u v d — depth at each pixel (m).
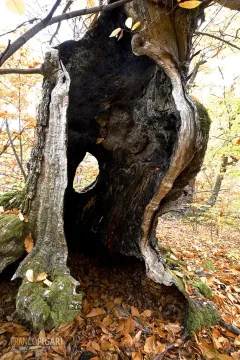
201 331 2.03
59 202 1.80
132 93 2.45
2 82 3.73
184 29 1.75
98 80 2.38
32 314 1.57
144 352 1.80
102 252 3.09
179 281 2.22
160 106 2.11
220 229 6.12
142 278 2.61
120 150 2.79
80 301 1.61
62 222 1.81
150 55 1.71
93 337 1.88
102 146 2.99
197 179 8.01
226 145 4.71
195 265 3.42
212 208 5.49
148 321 2.14
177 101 1.68
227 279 3.17
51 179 1.83
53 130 1.80
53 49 1.86
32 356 1.62
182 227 6.76
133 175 2.57
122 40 2.14
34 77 3.82
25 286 1.69
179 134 1.65
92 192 3.35
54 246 1.85
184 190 2.11
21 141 4.63
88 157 6.67
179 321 2.16
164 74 1.95
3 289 2.09
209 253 4.29
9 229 1.90
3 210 2.20
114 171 2.96
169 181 1.76
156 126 2.23
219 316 2.25
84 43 2.07
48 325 1.57
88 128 2.86
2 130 4.43
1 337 1.74
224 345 2.01
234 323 2.27
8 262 1.88
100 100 2.55
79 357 1.68
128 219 2.59
